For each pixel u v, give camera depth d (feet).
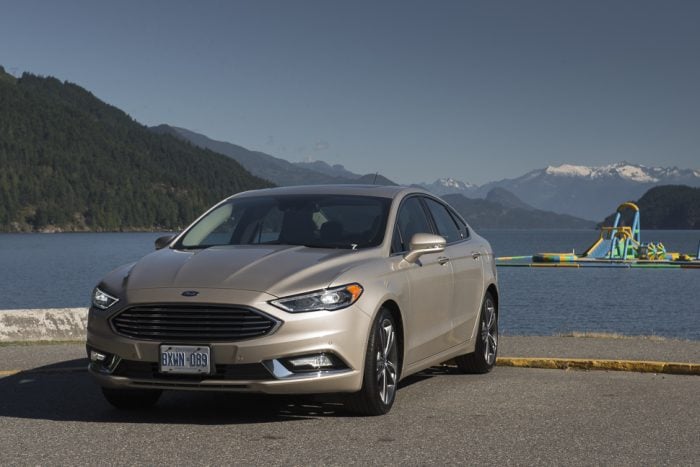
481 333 26.37
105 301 18.99
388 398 19.84
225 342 17.69
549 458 15.58
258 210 22.63
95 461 15.25
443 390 23.40
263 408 20.57
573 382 24.94
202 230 22.36
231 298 17.87
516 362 28.81
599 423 18.81
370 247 20.83
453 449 16.24
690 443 16.88
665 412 20.17
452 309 24.00
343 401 19.34
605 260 328.08
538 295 196.03
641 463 15.26
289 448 16.25
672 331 132.05
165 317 18.07
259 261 19.33
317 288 18.35
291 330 17.80
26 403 21.49
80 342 38.32
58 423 18.76
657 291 207.51
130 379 18.29
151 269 19.52
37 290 222.89
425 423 18.71
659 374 26.76
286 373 17.84
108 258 411.34
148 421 18.98
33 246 597.11
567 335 37.22
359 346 18.58
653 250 330.75
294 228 21.70
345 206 22.39
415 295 21.29
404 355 20.68
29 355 31.71
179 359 17.88
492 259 27.99
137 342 18.11
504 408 20.61
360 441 16.89
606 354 30.07
